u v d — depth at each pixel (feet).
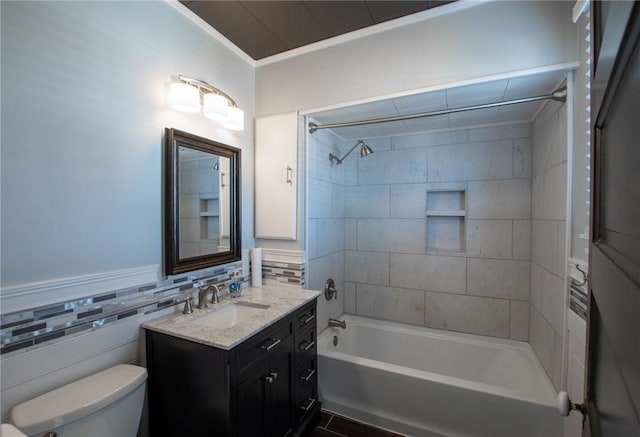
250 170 7.27
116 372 4.14
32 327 3.55
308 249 7.42
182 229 5.33
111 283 4.35
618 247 1.52
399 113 6.91
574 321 4.83
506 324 7.85
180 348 4.38
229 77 6.59
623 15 1.35
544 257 6.36
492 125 7.89
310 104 6.79
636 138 1.22
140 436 4.71
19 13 3.43
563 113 5.27
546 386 5.74
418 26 5.75
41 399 3.51
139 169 4.72
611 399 1.69
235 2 5.32
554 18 4.84
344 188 9.60
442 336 8.24
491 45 5.20
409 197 8.88
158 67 5.03
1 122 3.30
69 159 3.87
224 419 4.04
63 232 3.82
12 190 3.38
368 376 6.42
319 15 5.68
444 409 5.80
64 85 3.82
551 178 5.92
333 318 8.87
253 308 5.74
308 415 6.00
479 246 8.10
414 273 8.86
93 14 4.13
